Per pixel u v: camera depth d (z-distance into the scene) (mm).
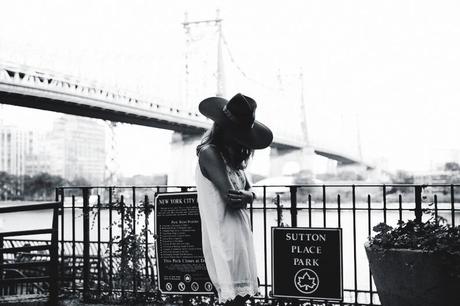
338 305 5090
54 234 5086
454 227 3846
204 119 42375
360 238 15930
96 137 152000
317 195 25375
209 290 4551
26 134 137500
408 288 3723
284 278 4312
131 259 5402
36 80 31359
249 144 3443
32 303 5141
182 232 4633
